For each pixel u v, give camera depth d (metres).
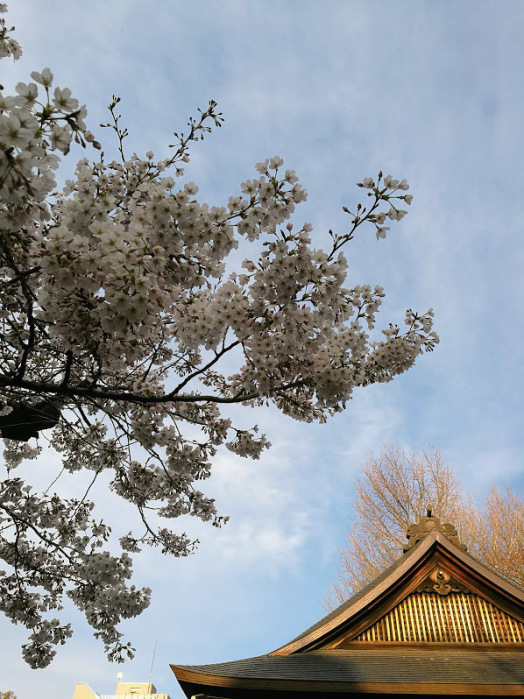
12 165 2.29
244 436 5.82
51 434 7.21
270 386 4.41
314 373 4.43
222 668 5.66
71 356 4.06
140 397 4.56
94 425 6.77
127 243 3.21
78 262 3.10
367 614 6.66
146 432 5.41
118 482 6.70
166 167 4.56
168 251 3.34
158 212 3.23
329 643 6.50
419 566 6.88
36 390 4.32
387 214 3.69
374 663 5.93
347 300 4.47
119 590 6.84
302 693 5.28
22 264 3.86
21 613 7.23
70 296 3.40
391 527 17.58
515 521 16.62
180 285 3.77
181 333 3.95
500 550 16.38
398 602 6.71
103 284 3.07
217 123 4.48
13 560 7.16
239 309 3.74
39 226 4.03
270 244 3.57
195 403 5.78
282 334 4.11
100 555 6.70
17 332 4.17
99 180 4.21
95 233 2.99
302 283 3.66
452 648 6.36
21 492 7.14
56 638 7.46
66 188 3.24
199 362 5.94
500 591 6.62
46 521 7.23
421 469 18.39
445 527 7.42
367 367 5.17
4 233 2.99
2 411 5.45
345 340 4.43
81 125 2.56
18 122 2.24
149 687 24.02
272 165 3.50
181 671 5.43
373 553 17.41
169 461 5.83
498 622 6.54
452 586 6.78
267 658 6.17
